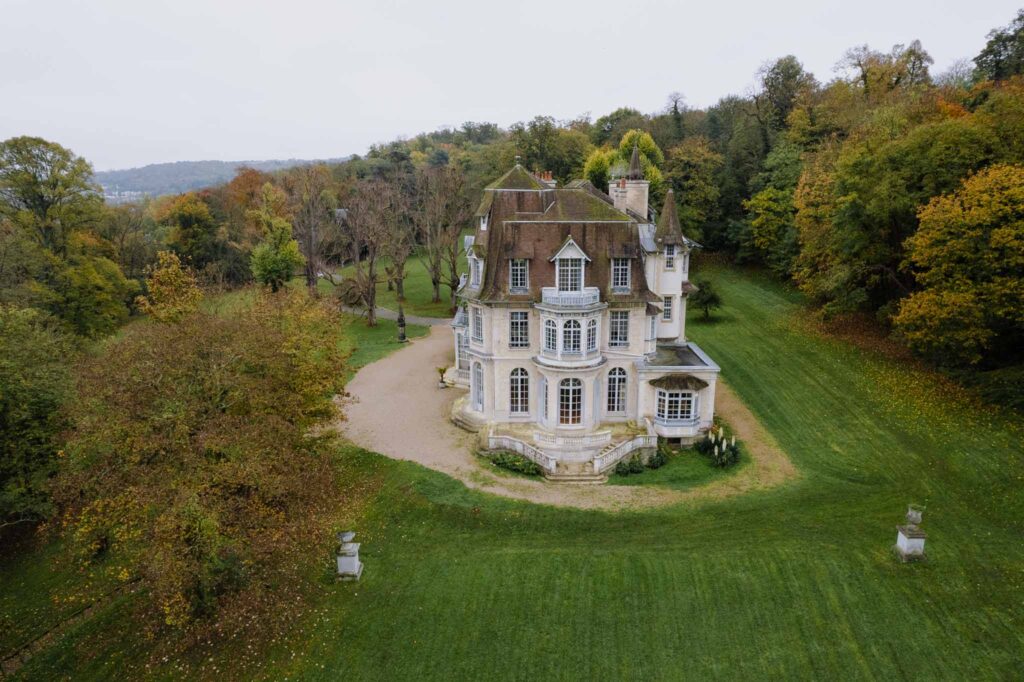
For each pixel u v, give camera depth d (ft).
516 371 151.02
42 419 110.93
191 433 90.99
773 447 139.64
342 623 89.25
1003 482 114.93
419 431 153.58
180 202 340.18
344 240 282.97
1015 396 135.74
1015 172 137.59
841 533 105.19
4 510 103.86
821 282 199.21
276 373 109.40
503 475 131.34
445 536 108.58
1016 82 224.12
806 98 316.40
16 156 217.36
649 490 124.88
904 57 295.07
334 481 122.83
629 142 314.76
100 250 272.31
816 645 83.25
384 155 496.64
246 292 207.31
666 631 86.84
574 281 143.13
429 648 85.30
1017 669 77.51
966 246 138.41
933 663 79.46
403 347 226.79
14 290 185.98
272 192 274.77
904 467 125.29
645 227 162.91
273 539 91.50
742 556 99.81
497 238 149.79
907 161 169.27
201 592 87.56
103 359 100.58
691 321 226.17
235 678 81.15
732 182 303.07
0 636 91.71
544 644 85.56
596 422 151.23
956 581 91.61
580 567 99.04
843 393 158.40
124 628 90.12
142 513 81.51
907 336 155.02
